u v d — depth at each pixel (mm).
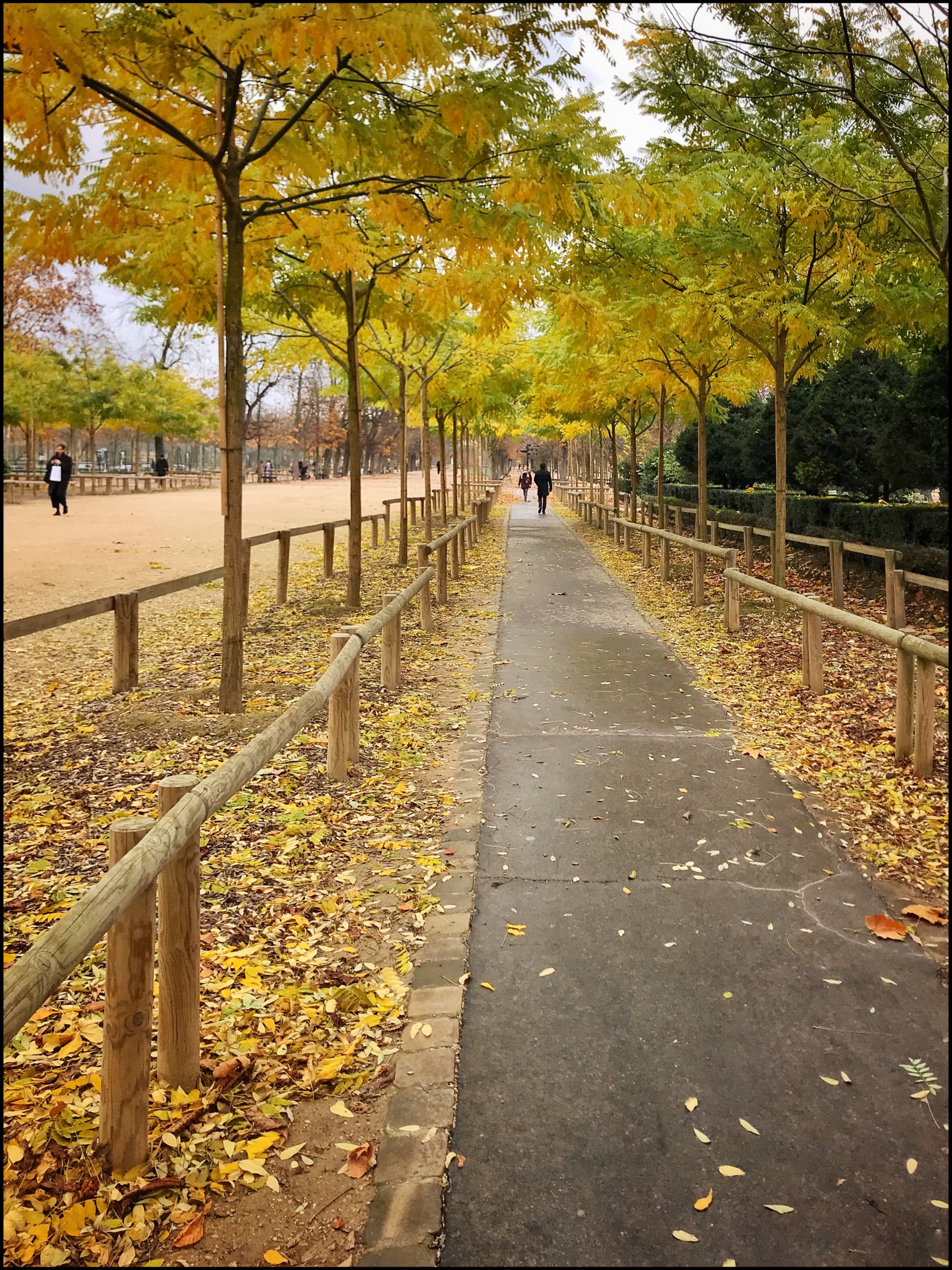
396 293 11227
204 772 5742
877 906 4020
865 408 16453
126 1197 2400
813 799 5285
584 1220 2324
